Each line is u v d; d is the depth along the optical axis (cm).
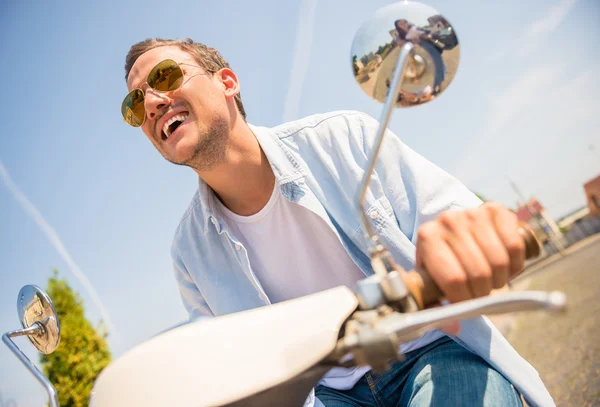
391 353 61
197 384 70
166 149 168
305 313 75
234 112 172
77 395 1106
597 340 477
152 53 172
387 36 78
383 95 81
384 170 153
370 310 73
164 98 165
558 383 377
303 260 163
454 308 60
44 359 1127
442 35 77
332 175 158
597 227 2178
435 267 76
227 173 164
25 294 127
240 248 162
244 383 70
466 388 117
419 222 145
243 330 75
